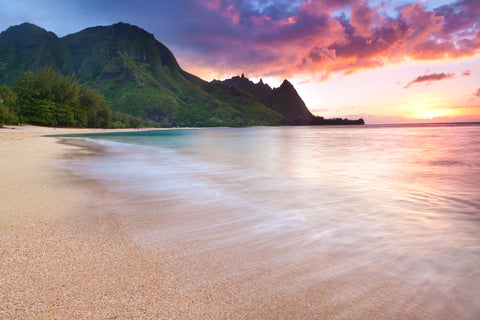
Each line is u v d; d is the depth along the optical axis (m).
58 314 1.93
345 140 33.41
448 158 13.70
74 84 90.81
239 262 2.82
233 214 4.49
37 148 17.30
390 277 2.55
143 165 10.58
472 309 2.07
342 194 6.03
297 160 12.65
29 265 2.62
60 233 3.47
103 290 2.25
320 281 2.47
